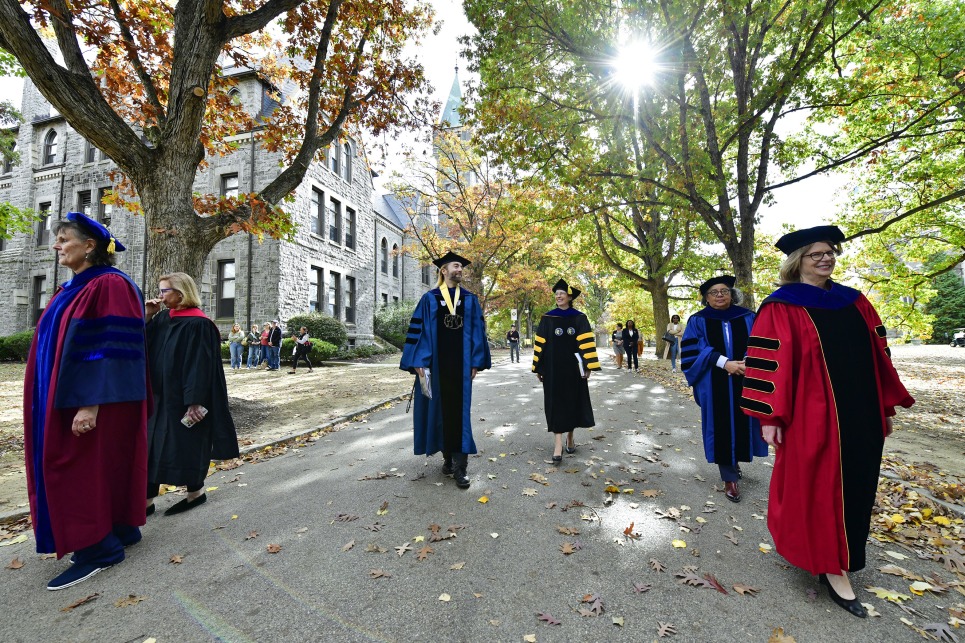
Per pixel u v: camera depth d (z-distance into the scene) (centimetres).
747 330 391
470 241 2331
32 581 257
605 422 690
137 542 301
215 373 361
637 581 248
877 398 239
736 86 1011
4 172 2252
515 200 1341
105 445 268
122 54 734
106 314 258
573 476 432
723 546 290
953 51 864
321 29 824
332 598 234
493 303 2872
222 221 671
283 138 938
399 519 333
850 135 1152
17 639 204
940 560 275
